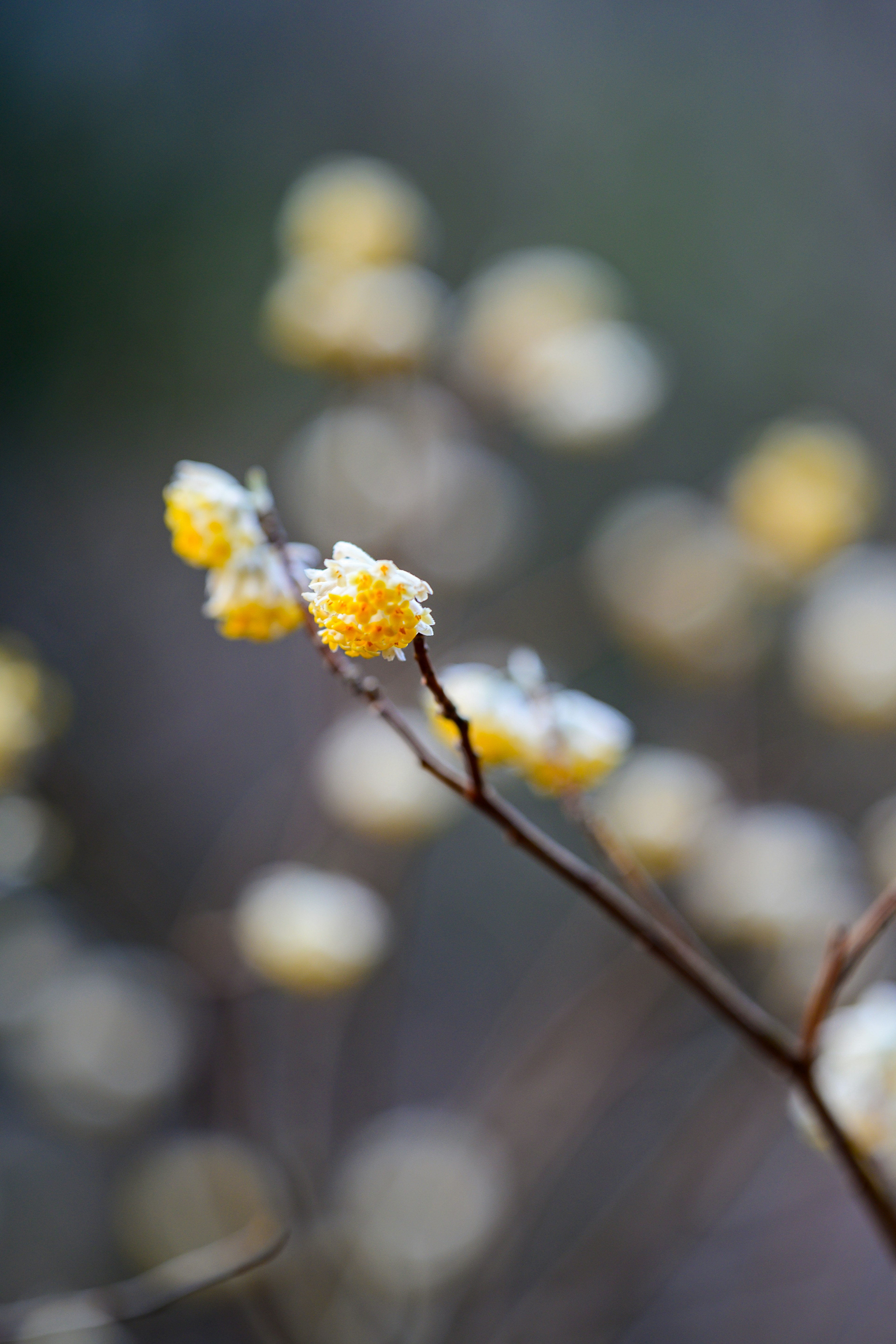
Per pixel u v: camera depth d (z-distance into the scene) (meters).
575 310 2.20
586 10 3.86
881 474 3.50
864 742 2.59
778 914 2.00
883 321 3.65
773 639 2.67
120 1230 2.31
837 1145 1.44
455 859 3.12
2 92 3.21
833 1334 2.21
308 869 2.22
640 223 3.71
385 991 2.33
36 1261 2.37
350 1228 1.92
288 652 3.28
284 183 3.52
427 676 1.36
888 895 1.43
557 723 1.44
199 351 3.34
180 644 3.34
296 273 2.12
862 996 2.06
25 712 1.81
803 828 2.10
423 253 2.15
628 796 1.86
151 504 3.34
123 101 3.37
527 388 2.17
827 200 3.73
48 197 3.23
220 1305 1.89
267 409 3.34
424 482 2.32
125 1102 2.22
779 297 3.69
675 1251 2.18
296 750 2.60
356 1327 1.86
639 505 2.53
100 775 2.99
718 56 3.83
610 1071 2.29
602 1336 2.04
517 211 3.74
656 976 2.30
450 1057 2.82
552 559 3.31
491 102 3.78
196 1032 2.33
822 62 3.77
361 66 3.70
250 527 1.40
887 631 2.07
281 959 1.67
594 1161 2.40
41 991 2.29
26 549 3.23
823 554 2.12
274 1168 2.03
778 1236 2.33
